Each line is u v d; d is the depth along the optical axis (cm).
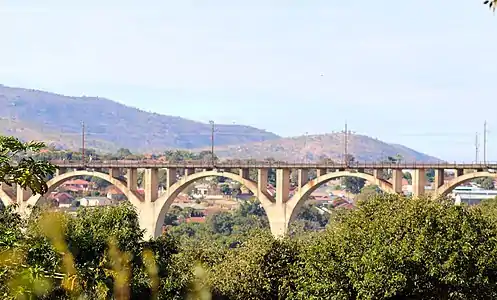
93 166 12475
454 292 4384
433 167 10475
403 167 10638
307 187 11250
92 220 4888
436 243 4431
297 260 5531
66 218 4591
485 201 11956
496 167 10081
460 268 4416
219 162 12081
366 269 4478
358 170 10956
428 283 4409
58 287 2416
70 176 12662
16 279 1830
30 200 12544
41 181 2022
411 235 4578
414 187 10594
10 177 2031
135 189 12412
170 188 12025
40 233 2483
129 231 4834
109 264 3148
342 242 4834
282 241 5844
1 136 2044
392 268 4384
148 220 12100
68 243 4200
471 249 4444
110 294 2723
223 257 7138
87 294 2461
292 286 5478
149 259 4634
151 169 12100
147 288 4475
